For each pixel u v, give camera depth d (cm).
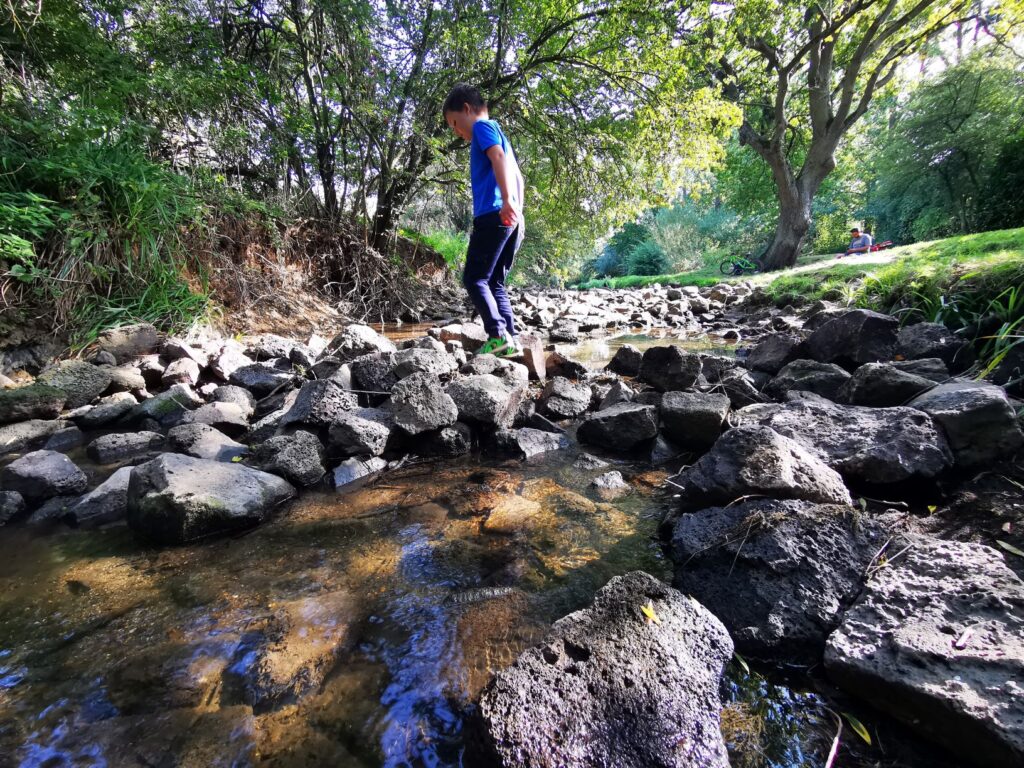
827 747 91
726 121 823
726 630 112
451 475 214
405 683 106
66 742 93
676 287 1143
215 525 167
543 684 93
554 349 485
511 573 143
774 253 1448
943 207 1766
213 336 456
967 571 112
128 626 124
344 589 137
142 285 420
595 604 113
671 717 90
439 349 332
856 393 235
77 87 462
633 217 941
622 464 222
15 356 335
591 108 845
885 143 1970
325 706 101
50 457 202
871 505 161
